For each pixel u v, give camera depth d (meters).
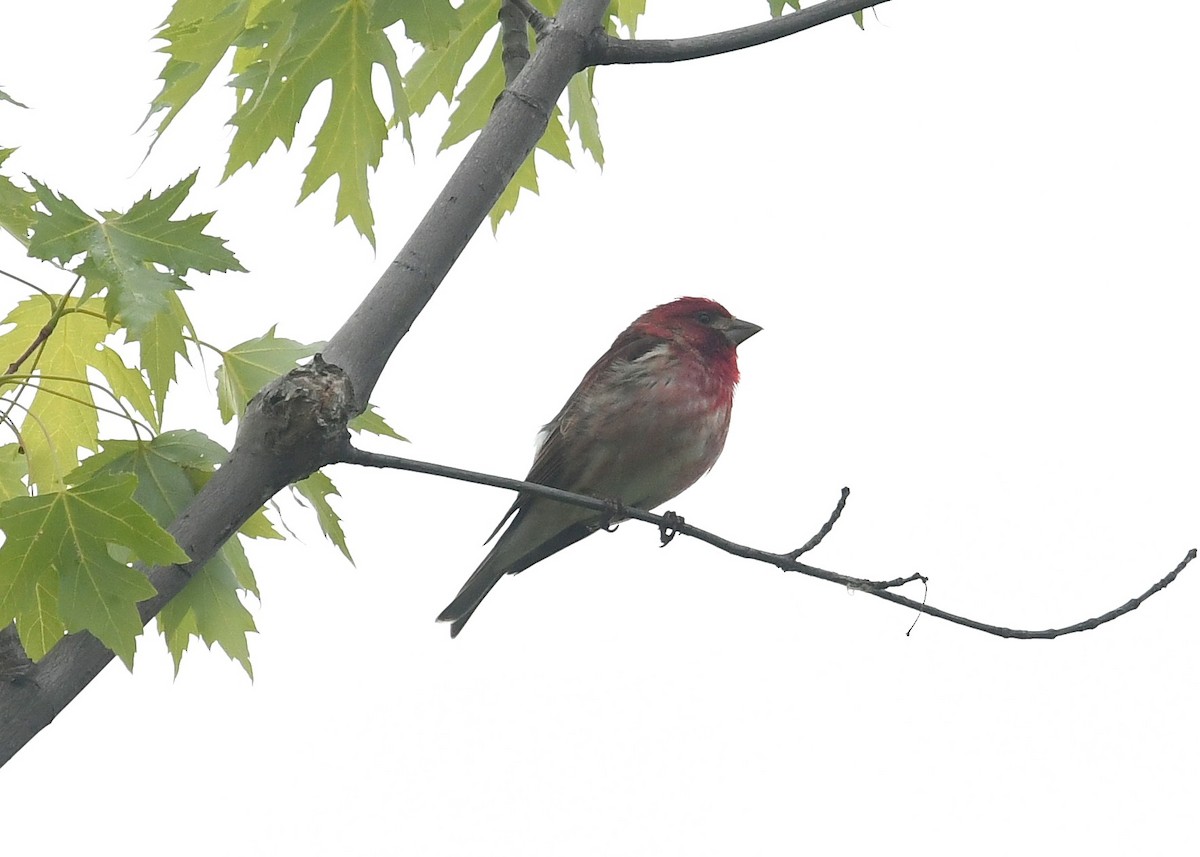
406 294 7.01
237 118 8.39
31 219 7.77
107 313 6.39
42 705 6.37
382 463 6.91
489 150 7.36
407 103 8.27
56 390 8.55
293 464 6.71
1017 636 7.87
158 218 6.69
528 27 9.59
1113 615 8.01
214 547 6.70
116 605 6.33
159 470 7.38
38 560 6.31
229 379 7.97
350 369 6.85
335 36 8.28
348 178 8.47
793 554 8.05
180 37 8.42
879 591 7.88
